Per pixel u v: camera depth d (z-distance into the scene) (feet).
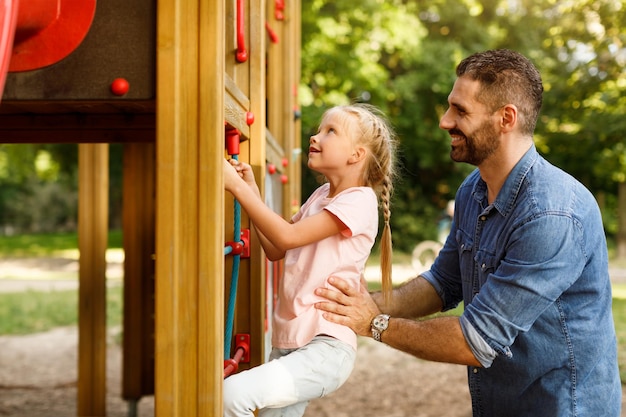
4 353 25.41
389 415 17.10
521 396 7.37
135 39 5.49
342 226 7.09
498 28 59.36
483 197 7.84
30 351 25.81
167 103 5.43
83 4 5.45
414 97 58.75
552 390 7.20
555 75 37.88
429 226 64.59
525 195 7.15
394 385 20.02
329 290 7.04
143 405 19.29
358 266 7.28
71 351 25.81
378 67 49.60
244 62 8.41
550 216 6.89
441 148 61.21
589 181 64.13
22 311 34.17
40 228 112.98
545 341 7.15
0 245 83.87
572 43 36.09
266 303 9.96
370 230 7.32
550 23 36.68
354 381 20.47
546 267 6.80
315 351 6.77
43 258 68.33
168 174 5.46
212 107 5.51
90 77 5.48
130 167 17.29
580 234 6.95
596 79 35.04
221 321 5.59
